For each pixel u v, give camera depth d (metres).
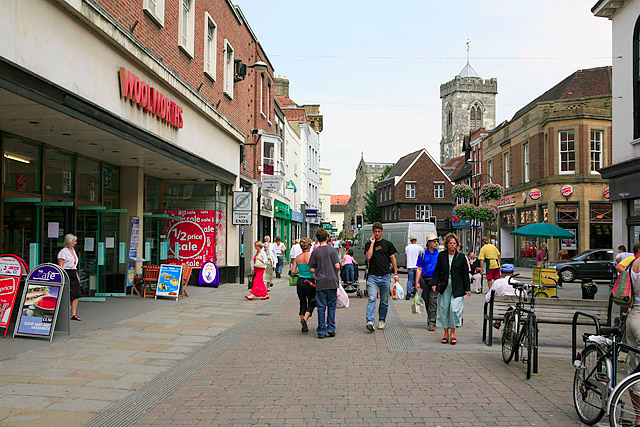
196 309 12.84
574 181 32.41
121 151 12.29
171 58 13.72
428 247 10.60
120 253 14.69
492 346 8.82
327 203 102.19
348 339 9.45
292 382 6.55
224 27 18.98
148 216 17.20
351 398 5.85
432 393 6.03
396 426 4.95
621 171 17.59
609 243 32.28
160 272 14.53
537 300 8.46
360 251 32.00
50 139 10.76
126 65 10.80
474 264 19.02
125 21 10.91
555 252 32.56
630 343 5.91
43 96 7.66
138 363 7.49
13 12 7.09
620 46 17.83
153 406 5.62
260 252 15.56
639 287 5.87
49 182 11.51
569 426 4.96
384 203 75.81
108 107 10.02
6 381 6.36
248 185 24.42
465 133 97.81
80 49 8.93
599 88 37.53
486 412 5.35
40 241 11.09
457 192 39.97
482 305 15.00
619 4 17.66
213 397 5.93
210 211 18.48
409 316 12.53
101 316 11.10
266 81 27.97
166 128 13.17
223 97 19.00
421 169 71.31
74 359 7.53
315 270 9.72
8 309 8.66
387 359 7.83
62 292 8.89
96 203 13.62
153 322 10.74
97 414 5.33
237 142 20.72
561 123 33.00
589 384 5.00
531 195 35.16
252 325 10.91
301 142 45.34
